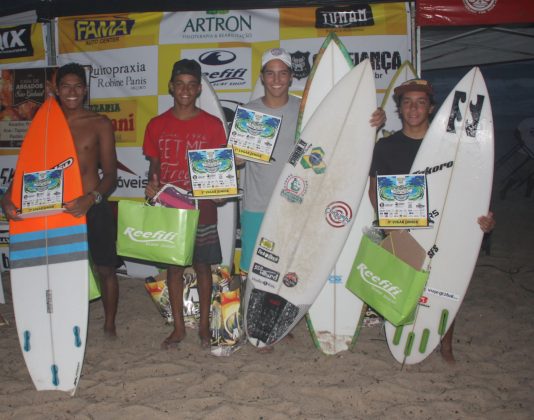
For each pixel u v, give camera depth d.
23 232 2.79
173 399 2.54
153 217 2.75
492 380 2.77
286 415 2.40
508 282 4.46
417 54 4.12
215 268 3.34
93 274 3.03
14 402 2.55
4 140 4.59
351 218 3.03
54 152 2.85
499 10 3.99
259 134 2.84
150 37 4.30
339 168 3.03
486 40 6.58
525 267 4.92
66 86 2.90
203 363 2.94
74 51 4.44
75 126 2.97
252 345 3.15
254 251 3.07
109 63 4.39
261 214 3.11
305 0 4.11
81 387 2.68
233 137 2.84
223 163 2.75
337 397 2.57
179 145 2.95
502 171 9.21
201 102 3.74
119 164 4.46
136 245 2.77
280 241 3.06
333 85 3.20
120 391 2.64
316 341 3.12
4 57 4.59
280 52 2.93
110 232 3.07
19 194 2.82
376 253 2.73
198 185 2.76
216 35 4.23
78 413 2.44
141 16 4.30
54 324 2.72
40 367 2.69
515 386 2.71
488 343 3.25
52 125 2.89
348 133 3.03
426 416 2.43
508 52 6.61
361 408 2.49
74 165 2.83
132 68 4.35
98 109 4.45
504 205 8.00
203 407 2.48
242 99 4.26
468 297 4.09
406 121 2.86
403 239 2.79
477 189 2.88
